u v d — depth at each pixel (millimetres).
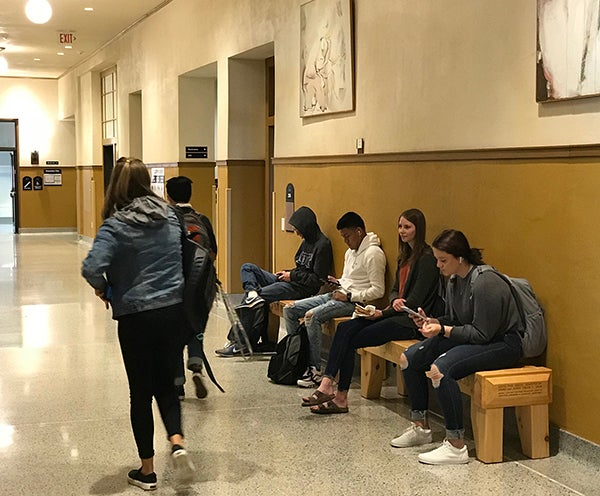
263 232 9773
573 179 4168
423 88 5504
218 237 10070
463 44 5055
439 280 5074
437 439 4656
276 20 8125
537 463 4211
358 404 5402
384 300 6000
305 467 4168
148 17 13125
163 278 3777
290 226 7094
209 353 7016
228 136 9562
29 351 7125
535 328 4332
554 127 4312
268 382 5984
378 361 5504
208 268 3885
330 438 4656
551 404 4383
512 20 4602
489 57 4812
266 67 9578
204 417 5074
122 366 6520
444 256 4379
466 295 4414
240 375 6207
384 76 6012
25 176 22188
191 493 3816
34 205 22344
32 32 14906
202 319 3877
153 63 12922
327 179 6992
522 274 4562
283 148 8062
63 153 22531
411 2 5609
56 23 13945
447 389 4168
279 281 6926
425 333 4371
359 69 6387
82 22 13836
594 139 4039
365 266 5855
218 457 4328
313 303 6176
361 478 4012
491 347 4266
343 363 5180
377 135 6148
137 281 3738
